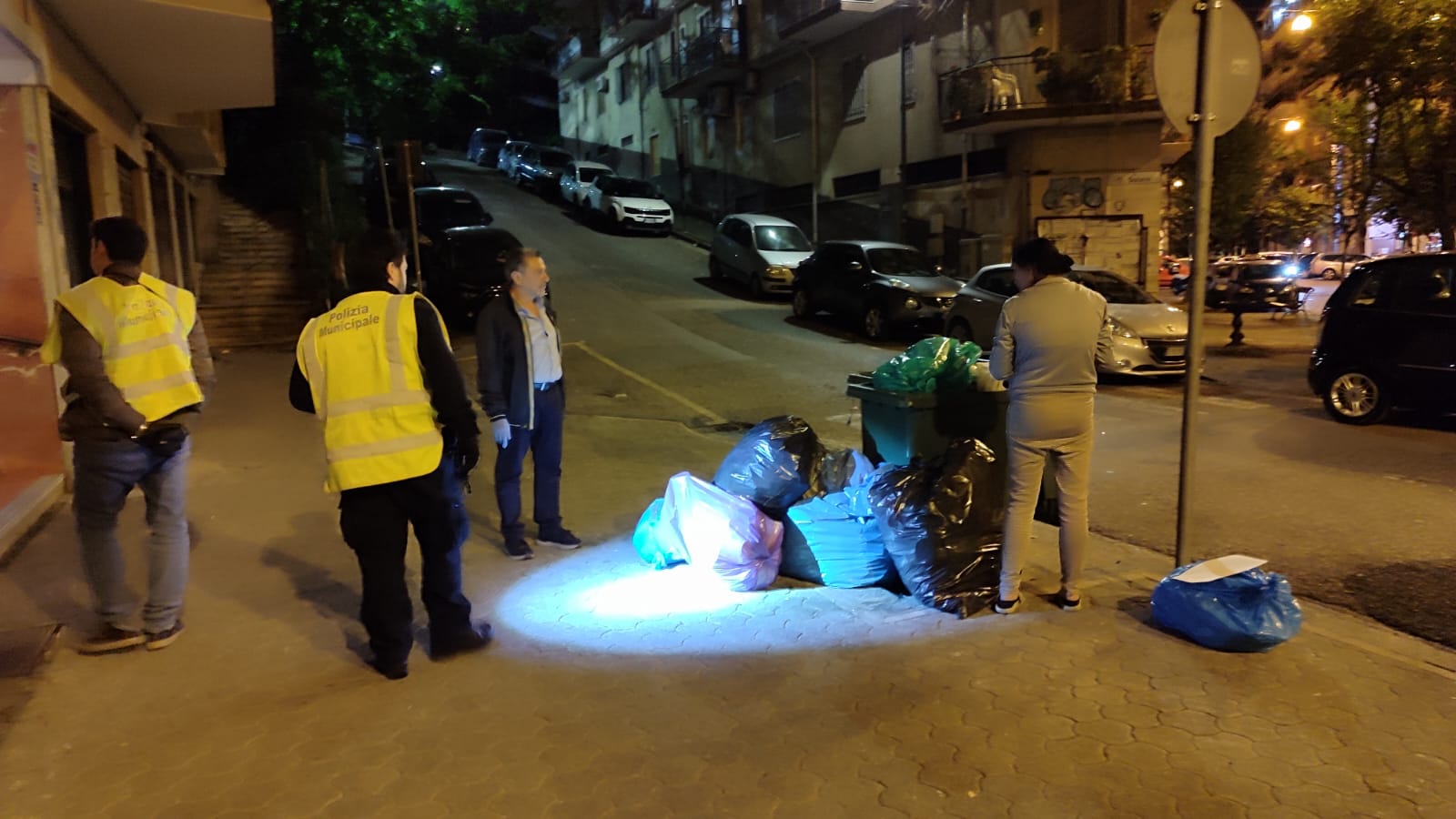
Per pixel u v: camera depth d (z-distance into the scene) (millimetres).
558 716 3775
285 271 17953
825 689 3979
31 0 6930
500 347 5578
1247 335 19234
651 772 3361
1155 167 21438
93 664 4270
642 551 5648
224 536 6105
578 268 23938
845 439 9492
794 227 22359
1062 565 4797
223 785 3297
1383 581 5422
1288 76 26594
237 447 8562
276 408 10305
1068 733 3590
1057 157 21375
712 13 33719
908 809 3123
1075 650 4305
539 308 5770
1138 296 13891
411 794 3240
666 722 3723
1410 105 19078
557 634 4609
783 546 5363
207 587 5234
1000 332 4598
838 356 14633
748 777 3320
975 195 22891
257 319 16188
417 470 3971
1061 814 3090
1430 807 3096
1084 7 20969
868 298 16391
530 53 49469
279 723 3736
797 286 18688
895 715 3746
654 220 29219
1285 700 3820
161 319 4270
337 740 3600
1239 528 6453
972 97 21281
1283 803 3131
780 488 5500
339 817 3109
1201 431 9625
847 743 3545
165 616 4438
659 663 4254
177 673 4184
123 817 3113
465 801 3195
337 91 22906
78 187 9320
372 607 4078
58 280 7035
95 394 4059
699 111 35594
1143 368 12203
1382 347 9562
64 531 6008
